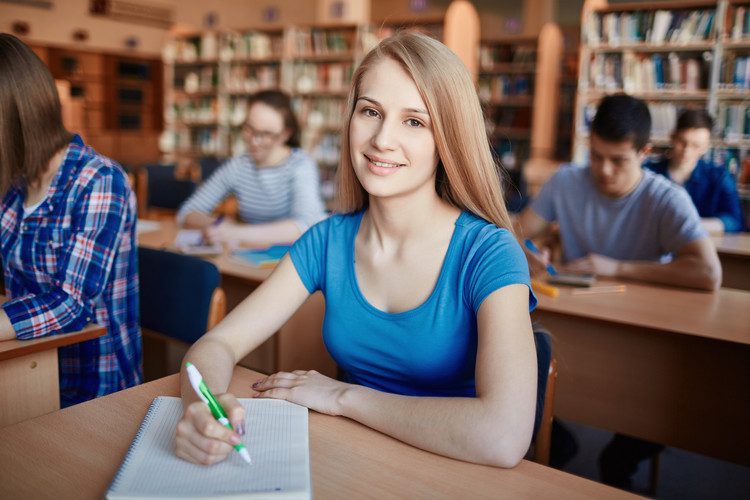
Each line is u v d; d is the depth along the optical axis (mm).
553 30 7125
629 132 2170
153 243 2633
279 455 834
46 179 1498
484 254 1051
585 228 2504
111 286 1562
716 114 4934
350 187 1218
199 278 1743
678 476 2260
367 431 943
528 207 2699
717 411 1761
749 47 4879
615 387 1916
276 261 2348
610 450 2209
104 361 1570
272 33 8148
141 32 10961
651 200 2307
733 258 3047
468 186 1088
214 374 1036
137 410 991
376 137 1027
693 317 1836
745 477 2260
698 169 3512
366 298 1152
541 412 1235
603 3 5559
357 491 780
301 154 3004
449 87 1021
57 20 9906
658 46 5098
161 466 797
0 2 9273
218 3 11422
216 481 763
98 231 1444
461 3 6574
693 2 4945
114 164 1527
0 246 1565
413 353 1092
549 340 1245
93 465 818
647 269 2258
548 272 2277
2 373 1278
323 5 8789
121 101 11008
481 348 959
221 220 2719
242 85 8352
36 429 918
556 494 793
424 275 1100
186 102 9039
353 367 1190
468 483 811
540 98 7156
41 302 1338
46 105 1408
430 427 881
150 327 1876
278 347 2162
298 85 7668
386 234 1129
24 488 758
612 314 1844
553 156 7598
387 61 1039
